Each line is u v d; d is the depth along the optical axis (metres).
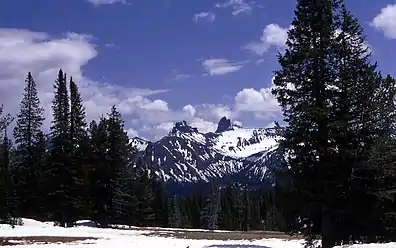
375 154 24.62
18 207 62.56
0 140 45.25
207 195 133.25
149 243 32.62
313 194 25.75
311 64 26.80
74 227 51.88
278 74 27.45
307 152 26.08
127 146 63.94
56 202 59.62
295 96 26.92
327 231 25.72
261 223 112.31
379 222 25.31
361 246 16.95
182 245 31.36
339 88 26.30
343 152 25.23
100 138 62.91
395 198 24.73
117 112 64.50
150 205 86.25
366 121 25.70
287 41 28.23
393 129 25.59
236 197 119.56
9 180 50.72
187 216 112.81
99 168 62.03
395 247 16.45
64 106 61.81
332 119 25.58
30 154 64.62
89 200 60.16
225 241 36.00
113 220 62.16
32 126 65.75
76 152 60.19
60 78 62.38
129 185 66.75
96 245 29.95
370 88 25.70
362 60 26.80
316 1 27.58
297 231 27.36
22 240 32.44
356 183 25.02
